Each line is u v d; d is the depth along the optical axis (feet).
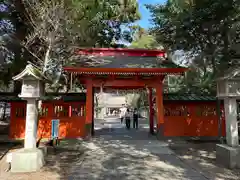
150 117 46.32
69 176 18.75
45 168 21.16
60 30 30.32
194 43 34.42
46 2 29.73
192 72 48.73
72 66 35.24
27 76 21.54
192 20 30.37
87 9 31.78
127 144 33.40
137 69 35.42
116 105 167.53
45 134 38.96
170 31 35.86
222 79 23.00
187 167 21.70
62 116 40.14
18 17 34.17
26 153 20.29
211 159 25.02
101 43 52.47
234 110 23.09
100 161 23.89
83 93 43.04
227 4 25.94
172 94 42.55
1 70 38.27
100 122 89.81
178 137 39.96
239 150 21.48
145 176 18.81
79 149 29.94
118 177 18.53
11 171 19.95
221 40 31.99
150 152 28.40
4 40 34.83
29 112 22.21
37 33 30.35
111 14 40.98
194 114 41.32
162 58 43.27
